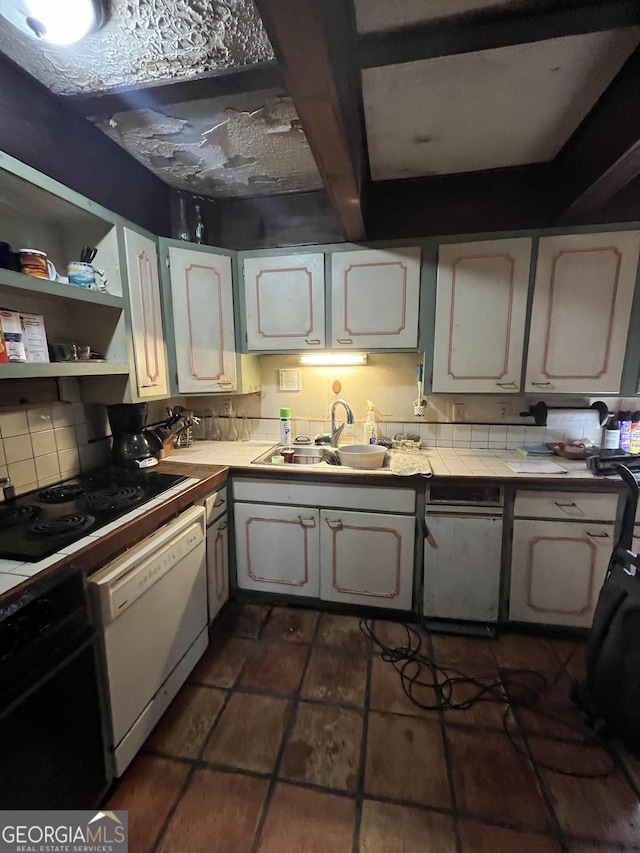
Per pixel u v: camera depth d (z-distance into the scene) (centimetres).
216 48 114
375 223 208
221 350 211
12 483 143
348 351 207
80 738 104
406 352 204
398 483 185
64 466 166
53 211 144
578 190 158
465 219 200
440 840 109
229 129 155
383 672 167
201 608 168
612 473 174
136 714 126
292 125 152
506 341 191
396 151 173
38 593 89
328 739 138
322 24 77
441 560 185
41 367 125
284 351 213
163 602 139
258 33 108
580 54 115
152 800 119
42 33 102
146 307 178
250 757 132
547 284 182
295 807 117
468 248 187
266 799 120
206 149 171
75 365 139
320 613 207
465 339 194
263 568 208
